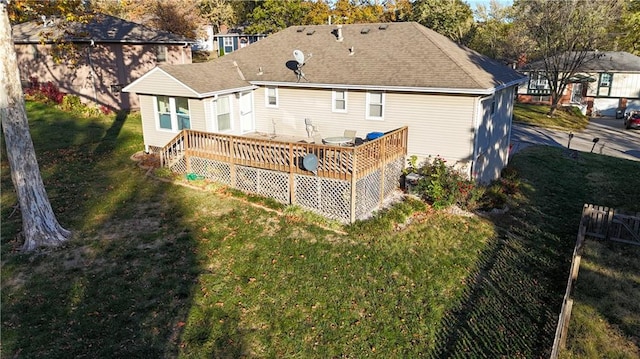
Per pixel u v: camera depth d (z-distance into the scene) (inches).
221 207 560.7
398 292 410.9
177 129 716.0
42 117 927.0
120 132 876.6
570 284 406.6
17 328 335.9
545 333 365.4
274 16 1841.8
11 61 423.8
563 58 1513.3
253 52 853.8
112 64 1052.5
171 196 586.9
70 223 499.2
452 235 534.9
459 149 637.3
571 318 395.5
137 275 407.5
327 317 370.9
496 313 389.7
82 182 623.8
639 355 354.0
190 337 338.3
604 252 519.8
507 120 831.1
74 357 312.3
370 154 555.8
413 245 501.4
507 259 487.2
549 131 1339.8
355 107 697.0
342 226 528.1
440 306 395.5
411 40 735.1
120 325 345.1
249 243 478.6
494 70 730.2
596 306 414.6
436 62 663.1
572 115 1577.3
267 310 374.6
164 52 1152.8
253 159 594.6
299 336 347.9
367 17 1908.2
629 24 1957.4
